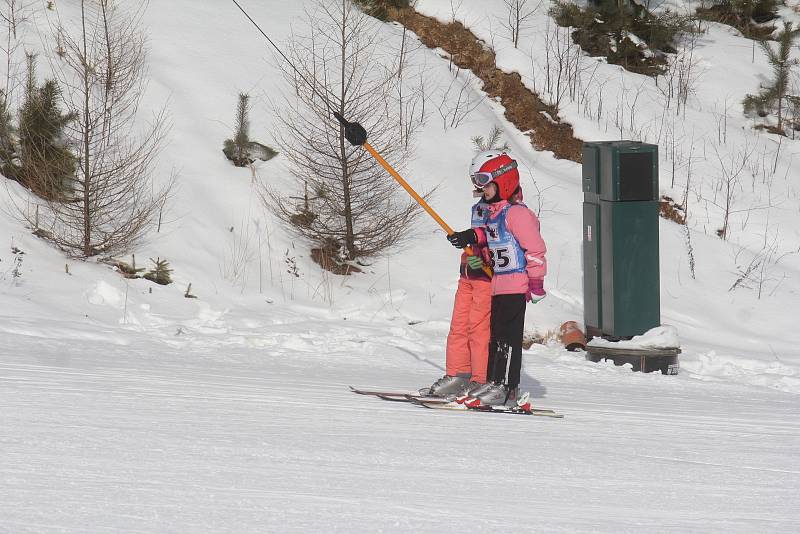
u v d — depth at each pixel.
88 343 21.02
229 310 27.73
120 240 29.25
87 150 28.88
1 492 8.24
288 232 32.12
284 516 8.21
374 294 30.36
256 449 10.91
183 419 12.42
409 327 28.34
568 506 9.56
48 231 28.88
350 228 31.80
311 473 9.99
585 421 15.77
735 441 14.59
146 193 31.27
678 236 35.25
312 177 32.59
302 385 17.53
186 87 35.75
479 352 16.45
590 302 27.14
